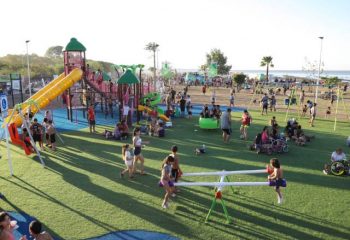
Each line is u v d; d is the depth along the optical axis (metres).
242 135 19.92
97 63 85.56
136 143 12.75
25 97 39.22
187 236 8.51
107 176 12.90
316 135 21.08
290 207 10.23
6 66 67.00
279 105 36.78
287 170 13.90
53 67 73.75
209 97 45.03
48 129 16.66
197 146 17.91
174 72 79.00
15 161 14.82
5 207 10.07
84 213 9.73
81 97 30.28
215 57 89.88
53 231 8.70
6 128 13.20
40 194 11.10
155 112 24.19
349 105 38.19
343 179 12.81
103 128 22.62
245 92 53.16
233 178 12.92
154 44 69.88
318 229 8.91
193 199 10.82
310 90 55.75
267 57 87.81
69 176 12.88
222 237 8.48
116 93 28.89
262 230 8.84
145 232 8.69
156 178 12.71
